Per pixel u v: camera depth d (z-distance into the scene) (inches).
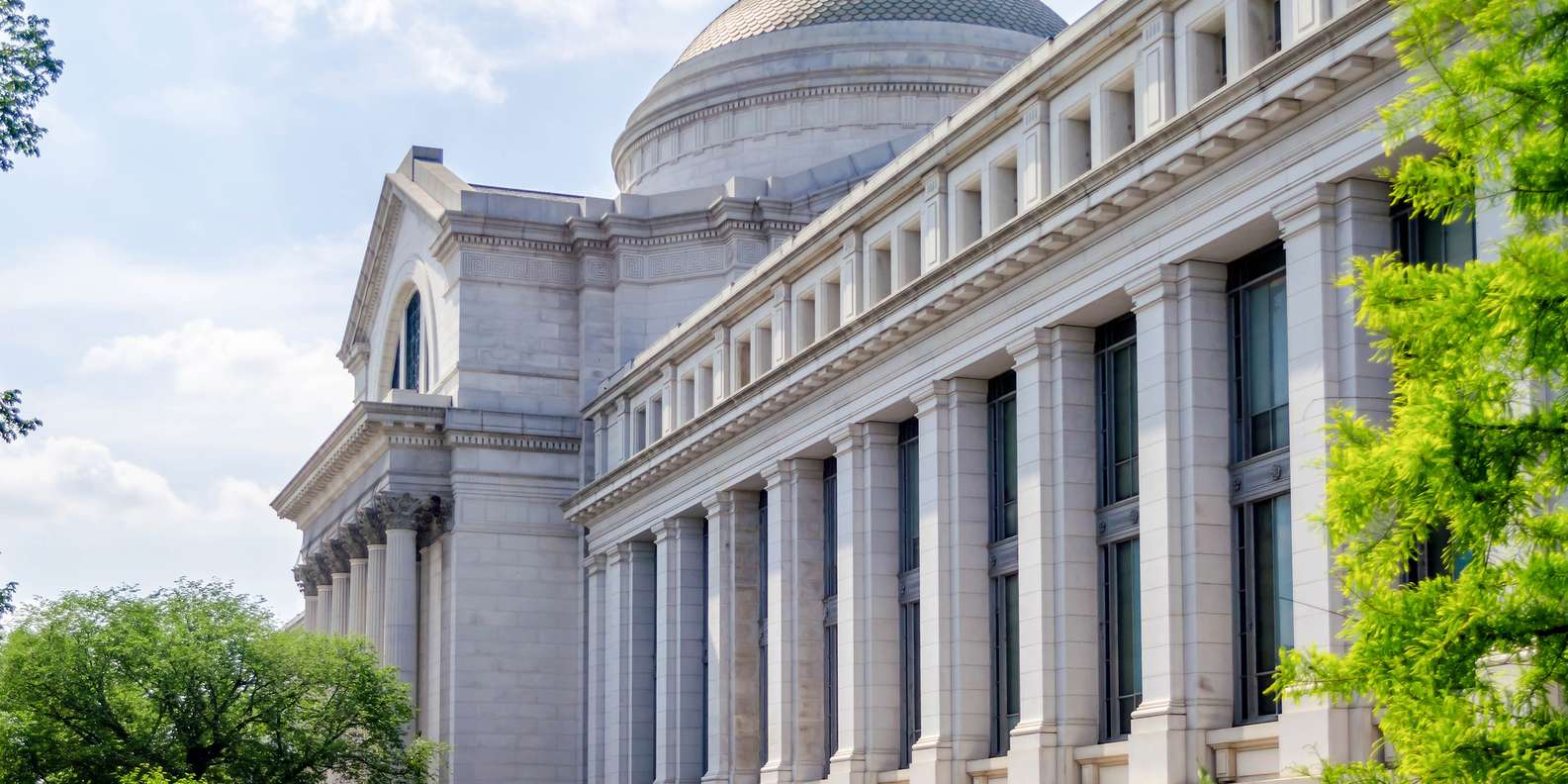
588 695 3181.6
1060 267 1833.2
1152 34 1688.0
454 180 3511.3
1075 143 1841.8
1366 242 1464.1
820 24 3754.9
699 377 2783.0
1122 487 1822.1
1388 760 1234.0
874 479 2242.9
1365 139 1425.9
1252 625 1608.0
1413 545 934.4
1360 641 924.6
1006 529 2017.7
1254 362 1637.6
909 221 2139.5
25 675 2596.0
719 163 3750.0
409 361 3767.2
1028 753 1827.0
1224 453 1649.9
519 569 3255.4
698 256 3326.8
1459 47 1212.5
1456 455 871.7
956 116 2014.0
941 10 3811.5
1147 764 1633.9
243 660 2672.2
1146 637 1665.8
